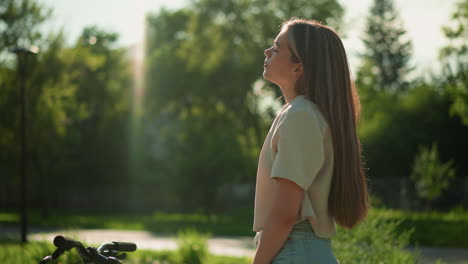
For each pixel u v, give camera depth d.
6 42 21.95
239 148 31.14
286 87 2.17
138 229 22.86
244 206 39.00
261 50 37.22
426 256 12.44
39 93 22.78
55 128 24.50
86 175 42.09
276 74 2.17
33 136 23.55
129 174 42.31
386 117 36.59
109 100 41.22
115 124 42.03
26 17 21.98
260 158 2.08
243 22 37.59
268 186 2.04
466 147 35.19
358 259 6.34
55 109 23.58
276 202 1.91
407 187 29.48
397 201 29.75
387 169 35.16
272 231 1.90
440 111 35.78
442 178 26.39
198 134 30.89
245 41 37.81
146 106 42.47
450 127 35.41
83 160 41.12
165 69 40.94
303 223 2.00
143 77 41.78
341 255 6.34
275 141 1.98
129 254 11.08
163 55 42.00
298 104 2.00
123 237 18.94
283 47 2.16
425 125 35.94
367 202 2.14
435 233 16.55
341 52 2.17
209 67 39.06
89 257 2.07
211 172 30.08
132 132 42.25
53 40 22.83
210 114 40.09
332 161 2.03
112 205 42.22
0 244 12.84
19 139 23.50
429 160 26.86
